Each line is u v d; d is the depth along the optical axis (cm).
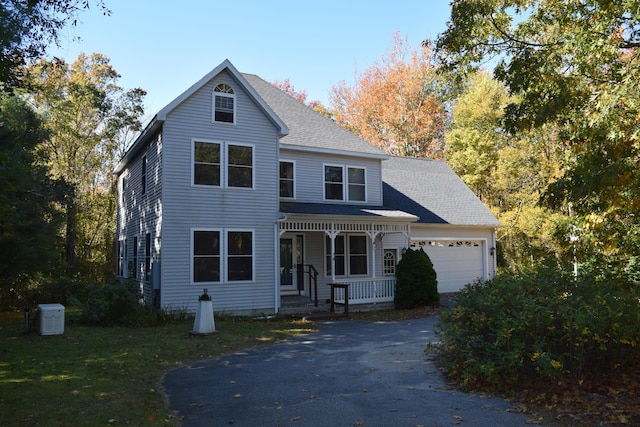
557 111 765
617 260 816
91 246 2919
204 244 1492
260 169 1600
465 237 2297
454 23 898
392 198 2200
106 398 657
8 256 1609
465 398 636
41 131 2084
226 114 1560
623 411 550
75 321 1412
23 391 683
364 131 3725
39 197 1752
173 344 1057
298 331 1266
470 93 3412
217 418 580
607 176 607
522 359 625
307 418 573
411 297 1750
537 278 802
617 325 621
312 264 1819
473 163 3338
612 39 809
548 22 870
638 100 658
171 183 1454
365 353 964
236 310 1522
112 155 3061
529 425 530
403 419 560
